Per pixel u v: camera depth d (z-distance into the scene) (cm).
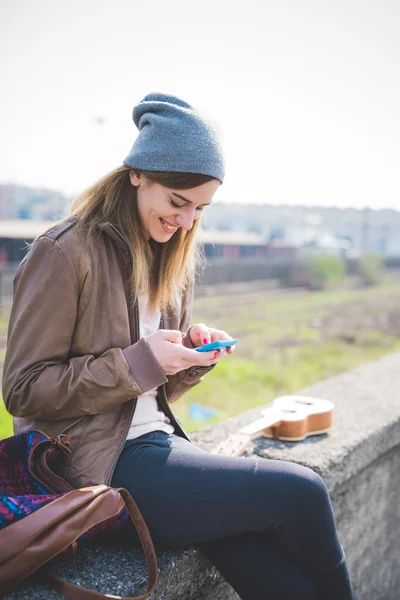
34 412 133
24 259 137
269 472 128
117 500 120
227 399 729
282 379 908
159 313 156
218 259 3634
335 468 189
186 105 140
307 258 3491
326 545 127
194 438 207
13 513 113
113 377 129
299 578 125
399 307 2350
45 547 109
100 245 138
